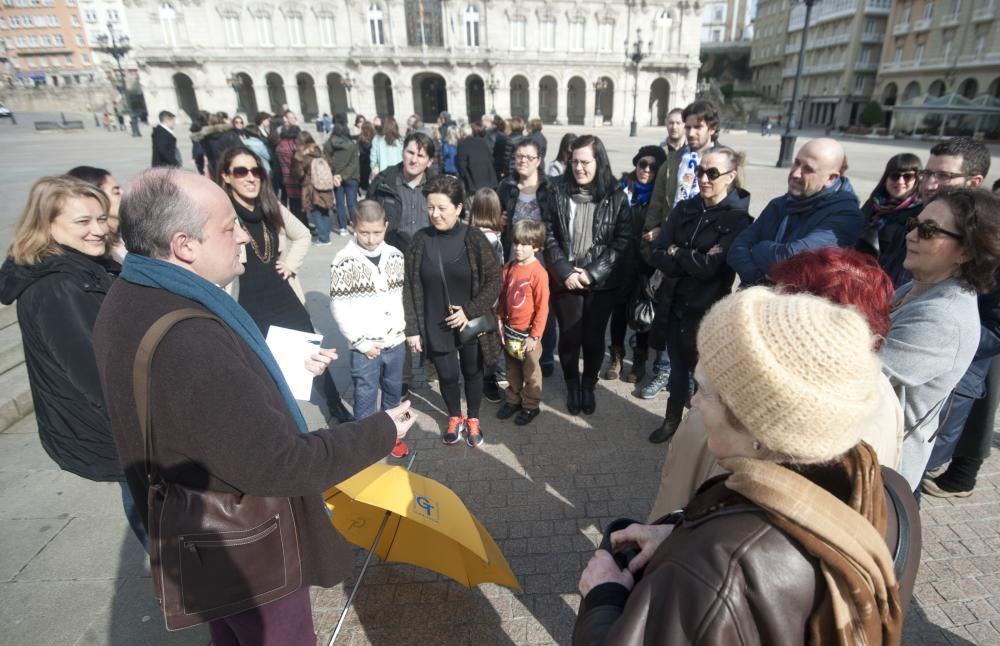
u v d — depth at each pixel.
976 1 39.31
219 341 1.20
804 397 0.71
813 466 0.87
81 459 2.01
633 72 46.03
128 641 2.09
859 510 0.80
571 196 3.42
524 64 44.88
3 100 53.28
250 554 1.28
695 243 2.97
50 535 2.65
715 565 0.76
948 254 1.68
